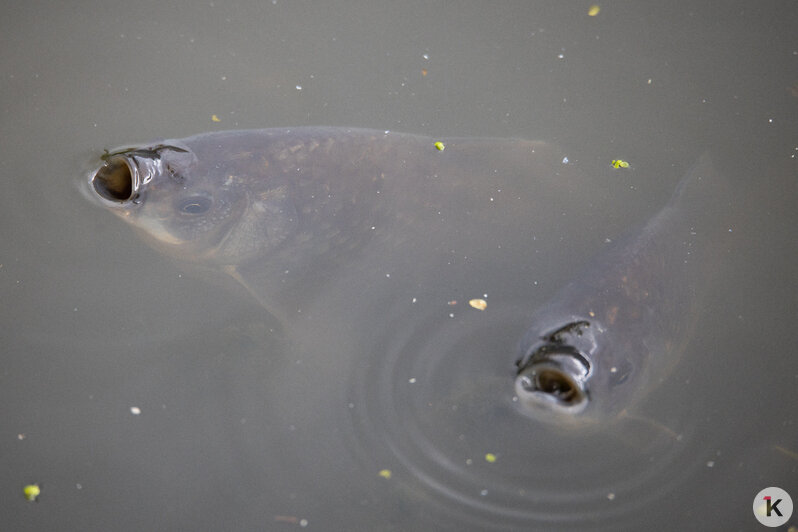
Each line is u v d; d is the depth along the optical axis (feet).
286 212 14.33
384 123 18.22
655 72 20.26
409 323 13.75
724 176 16.51
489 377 12.82
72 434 12.34
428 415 12.55
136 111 17.66
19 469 11.86
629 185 16.58
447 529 11.27
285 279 14.56
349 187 14.53
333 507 11.64
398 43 20.84
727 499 11.45
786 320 13.87
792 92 19.52
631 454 11.98
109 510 11.54
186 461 12.14
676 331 13.00
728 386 12.99
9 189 15.25
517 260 14.42
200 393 12.92
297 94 18.86
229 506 11.66
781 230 15.11
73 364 13.08
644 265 12.87
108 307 13.75
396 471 11.95
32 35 19.54
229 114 17.93
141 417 12.59
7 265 14.02
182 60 19.39
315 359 13.39
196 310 13.92
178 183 13.85
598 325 12.03
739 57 20.63
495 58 20.59
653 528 11.16
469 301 13.91
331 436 12.45
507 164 15.49
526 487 11.66
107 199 14.46
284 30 20.83
